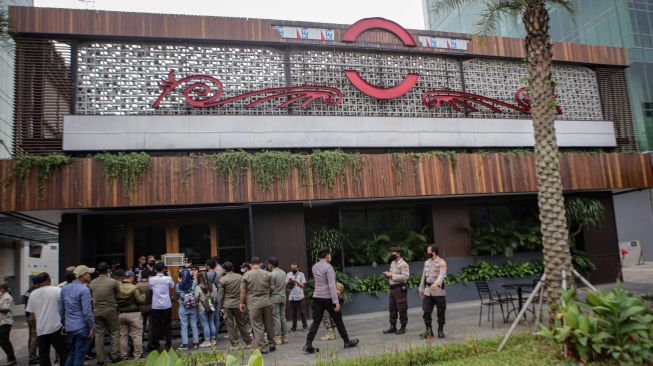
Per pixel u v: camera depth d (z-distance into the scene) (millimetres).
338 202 13711
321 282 8531
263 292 8750
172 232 12438
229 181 11852
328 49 14117
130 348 9531
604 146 16500
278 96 13047
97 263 11945
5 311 9383
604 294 6961
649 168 16156
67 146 11445
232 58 13234
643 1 26875
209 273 10352
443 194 13680
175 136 12133
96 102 12102
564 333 6434
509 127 15203
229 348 8344
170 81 12352
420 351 7164
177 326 11430
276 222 12938
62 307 7496
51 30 11789
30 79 11672
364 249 13922
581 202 15469
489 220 15953
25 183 10688
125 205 11109
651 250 26359
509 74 16031
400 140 13953
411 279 13805
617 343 6305
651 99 25875
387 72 14633
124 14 12336
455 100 14875
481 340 8016
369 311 13352
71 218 11812
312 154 12734
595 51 17156
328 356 7816
